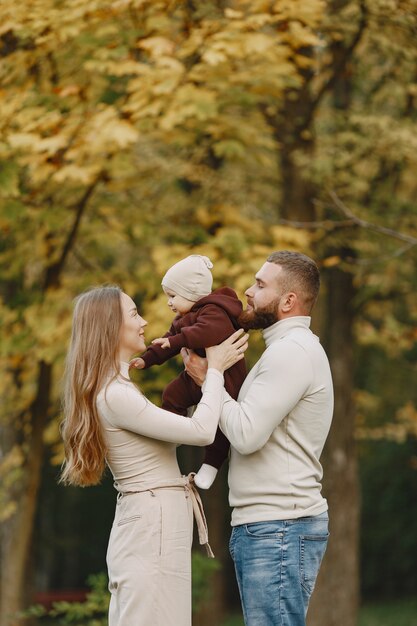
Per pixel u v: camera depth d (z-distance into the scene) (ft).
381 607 63.41
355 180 29.60
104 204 28.43
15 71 24.26
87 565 72.13
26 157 22.24
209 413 11.76
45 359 25.09
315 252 29.76
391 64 30.07
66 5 22.68
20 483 29.99
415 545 65.72
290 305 12.16
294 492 11.79
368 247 30.81
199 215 27.02
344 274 33.30
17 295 27.27
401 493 65.31
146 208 29.09
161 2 22.72
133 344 12.61
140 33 23.68
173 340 12.07
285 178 29.58
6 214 24.00
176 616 12.25
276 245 24.97
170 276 12.54
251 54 22.91
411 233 31.71
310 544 11.85
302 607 11.76
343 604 33.01
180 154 29.45
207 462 12.61
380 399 44.93
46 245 26.94
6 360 26.84
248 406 11.66
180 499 12.48
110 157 24.59
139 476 12.38
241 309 12.50
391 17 25.45
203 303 12.39
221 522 41.14
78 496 70.38
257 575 11.78
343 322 33.58
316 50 30.17
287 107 29.30
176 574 12.30
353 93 33.68
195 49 22.59
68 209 26.78
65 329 25.05
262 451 11.90
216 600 40.55
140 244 28.60
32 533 27.81
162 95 22.41
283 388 11.62
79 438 12.34
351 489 33.50
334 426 33.45
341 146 28.71
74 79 25.39
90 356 12.34
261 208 32.27
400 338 35.60
